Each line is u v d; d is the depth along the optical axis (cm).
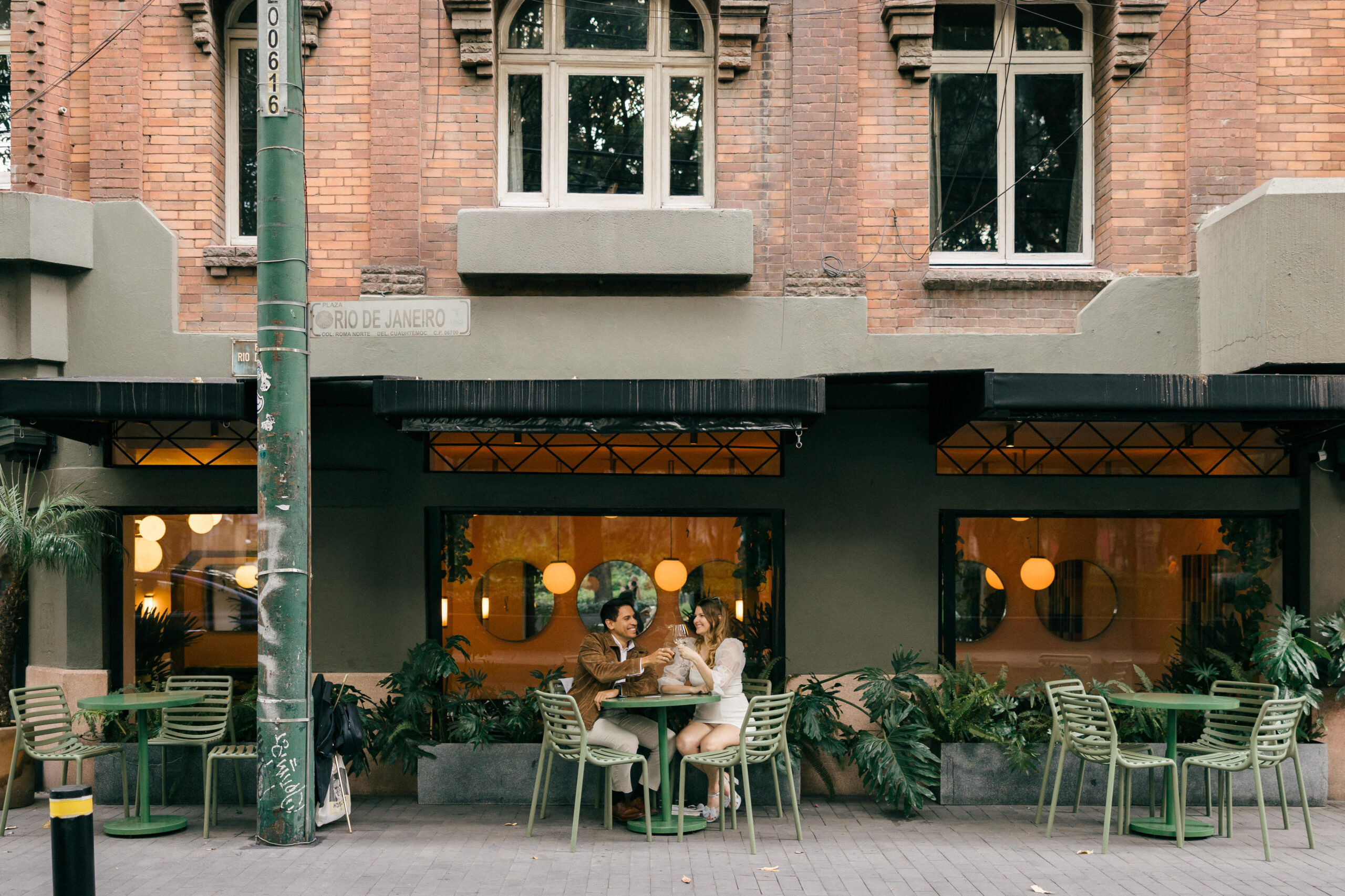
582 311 823
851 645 846
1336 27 846
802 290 831
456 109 839
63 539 745
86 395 700
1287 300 716
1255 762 649
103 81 828
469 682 822
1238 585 868
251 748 716
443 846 655
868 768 737
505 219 805
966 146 882
